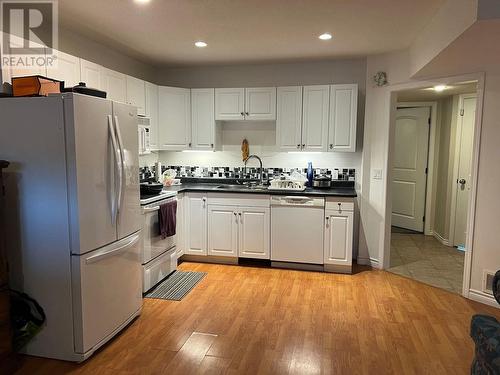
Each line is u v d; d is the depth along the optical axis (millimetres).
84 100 2301
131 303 2873
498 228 3197
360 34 3346
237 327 2822
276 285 3674
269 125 4641
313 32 3297
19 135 2301
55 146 2256
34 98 2258
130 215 2838
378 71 4078
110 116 2561
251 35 3408
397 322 2914
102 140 2480
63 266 2328
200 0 2594
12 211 2361
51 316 2381
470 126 4957
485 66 3166
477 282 3340
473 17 2105
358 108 4375
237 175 4793
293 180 4375
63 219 2295
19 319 2371
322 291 3535
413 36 3389
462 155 5043
